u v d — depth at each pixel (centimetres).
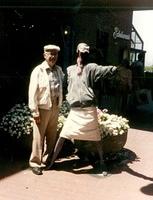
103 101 1095
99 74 596
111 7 959
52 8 953
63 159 687
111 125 673
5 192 528
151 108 1413
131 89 1176
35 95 593
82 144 663
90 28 1277
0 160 665
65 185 567
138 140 873
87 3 942
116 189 563
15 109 711
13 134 671
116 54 1555
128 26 1659
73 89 607
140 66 1376
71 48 1145
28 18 985
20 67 967
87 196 531
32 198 513
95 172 630
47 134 639
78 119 605
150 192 556
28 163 655
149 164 693
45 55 603
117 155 726
